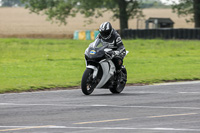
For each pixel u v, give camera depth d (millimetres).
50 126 22078
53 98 33312
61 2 176125
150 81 47094
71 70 59250
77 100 32156
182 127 21953
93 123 22953
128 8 181375
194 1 172250
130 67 63438
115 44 35875
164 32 141000
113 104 30125
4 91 37719
